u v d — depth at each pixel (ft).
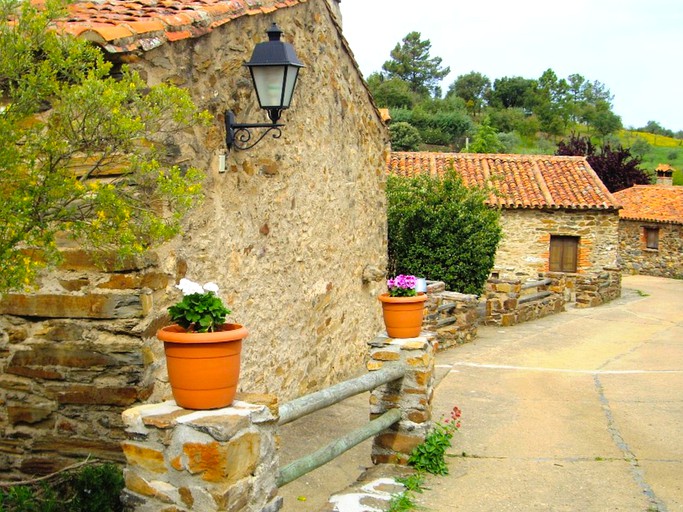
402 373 17.46
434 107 179.73
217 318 10.45
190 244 16.19
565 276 62.59
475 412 23.59
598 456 19.13
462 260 47.01
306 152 23.58
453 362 32.63
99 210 10.11
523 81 234.38
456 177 49.42
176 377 10.12
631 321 50.44
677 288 80.84
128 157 11.37
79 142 9.86
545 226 68.08
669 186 109.40
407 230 47.98
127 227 10.65
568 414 23.67
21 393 14.57
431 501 15.37
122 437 14.15
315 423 21.63
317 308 24.80
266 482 10.57
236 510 9.71
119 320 14.08
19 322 14.49
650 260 100.48
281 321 21.72
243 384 19.04
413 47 224.74
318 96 24.63
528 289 53.11
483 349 36.91
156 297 14.67
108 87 9.69
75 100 9.50
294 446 19.36
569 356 35.60
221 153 17.75
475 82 231.09
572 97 260.62
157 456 9.78
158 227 10.63
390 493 15.56
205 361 9.96
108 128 9.78
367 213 30.89
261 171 20.21
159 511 9.76
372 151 31.42
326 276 25.73
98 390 14.19
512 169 72.49
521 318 47.88
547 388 27.63
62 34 10.78
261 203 20.24
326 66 25.40
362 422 21.93
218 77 17.65
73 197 9.94
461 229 46.98
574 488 16.60
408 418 17.61
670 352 37.27
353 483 16.40
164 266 15.02
